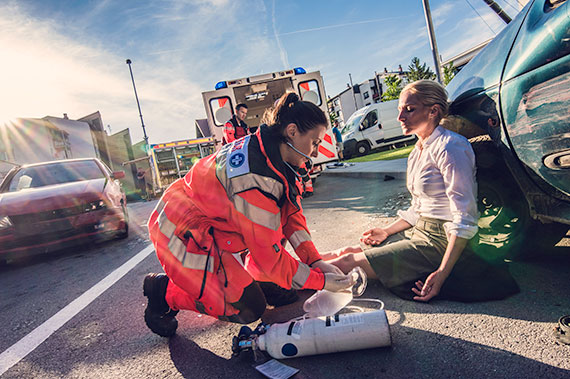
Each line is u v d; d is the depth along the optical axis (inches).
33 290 133.9
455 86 88.6
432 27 524.7
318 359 59.4
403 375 52.2
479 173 79.9
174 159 609.6
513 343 54.9
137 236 215.9
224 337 72.6
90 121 1153.4
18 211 166.7
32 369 72.2
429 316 67.0
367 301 77.4
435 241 72.8
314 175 289.1
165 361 66.9
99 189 190.1
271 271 58.0
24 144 799.7
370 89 2314.2
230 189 57.0
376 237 88.7
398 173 255.4
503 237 83.8
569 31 54.2
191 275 60.2
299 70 284.5
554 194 66.6
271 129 58.5
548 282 72.3
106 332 84.1
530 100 61.5
